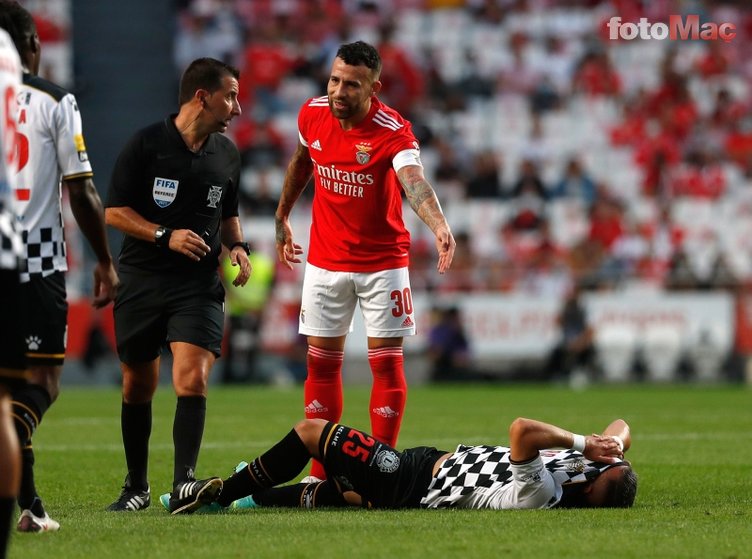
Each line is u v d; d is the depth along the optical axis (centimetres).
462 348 6506
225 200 2245
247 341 6384
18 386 1430
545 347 6538
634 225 7625
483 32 8556
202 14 8300
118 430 3788
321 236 2456
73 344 6228
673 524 1769
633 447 3331
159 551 1505
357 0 8519
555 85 8375
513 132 8181
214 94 2120
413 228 7088
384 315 2439
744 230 7794
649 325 6581
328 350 2470
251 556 1470
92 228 1850
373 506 1986
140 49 8119
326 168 2405
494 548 1534
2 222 1412
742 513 1945
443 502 1959
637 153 8106
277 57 8219
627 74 8438
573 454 1989
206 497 1911
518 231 7512
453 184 7788
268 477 1936
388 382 2464
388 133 2353
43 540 1594
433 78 8338
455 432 3728
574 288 6638
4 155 1420
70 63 7794
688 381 6594
